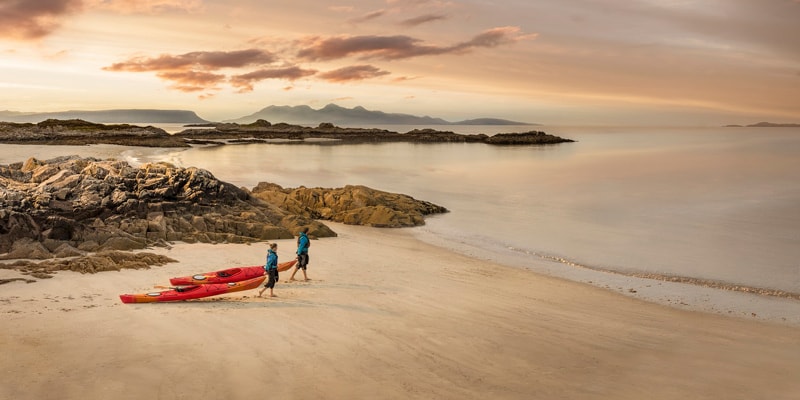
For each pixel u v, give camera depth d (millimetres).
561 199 43062
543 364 10609
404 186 50812
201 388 8273
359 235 27000
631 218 34344
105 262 16938
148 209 22922
